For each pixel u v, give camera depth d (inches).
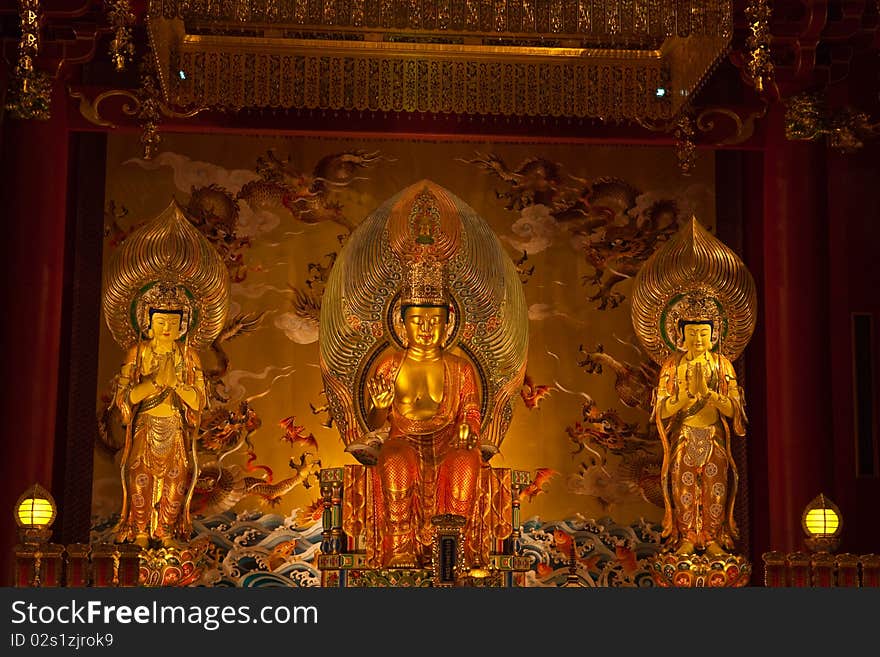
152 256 419.8
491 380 448.5
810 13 427.5
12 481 415.2
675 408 419.8
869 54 465.7
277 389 472.4
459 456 410.3
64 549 324.2
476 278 447.5
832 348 461.4
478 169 492.1
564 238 489.7
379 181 489.1
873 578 342.0
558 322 483.8
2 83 430.0
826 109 447.5
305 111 463.8
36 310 425.7
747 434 477.7
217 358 471.8
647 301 433.7
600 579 466.0
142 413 410.9
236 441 467.2
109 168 478.0
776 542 442.3
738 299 429.1
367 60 431.2
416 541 406.3
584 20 380.8
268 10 377.4
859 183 469.1
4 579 408.5
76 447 458.9
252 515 462.3
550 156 494.9
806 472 437.7
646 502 473.1
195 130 460.4
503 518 417.4
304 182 486.3
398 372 429.4
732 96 483.8
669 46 431.5
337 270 450.6
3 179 431.2
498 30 382.6
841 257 466.3
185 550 404.5
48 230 432.8
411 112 466.3
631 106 434.6
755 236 486.9
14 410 419.2
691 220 433.1
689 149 432.5
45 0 417.4
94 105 451.5
